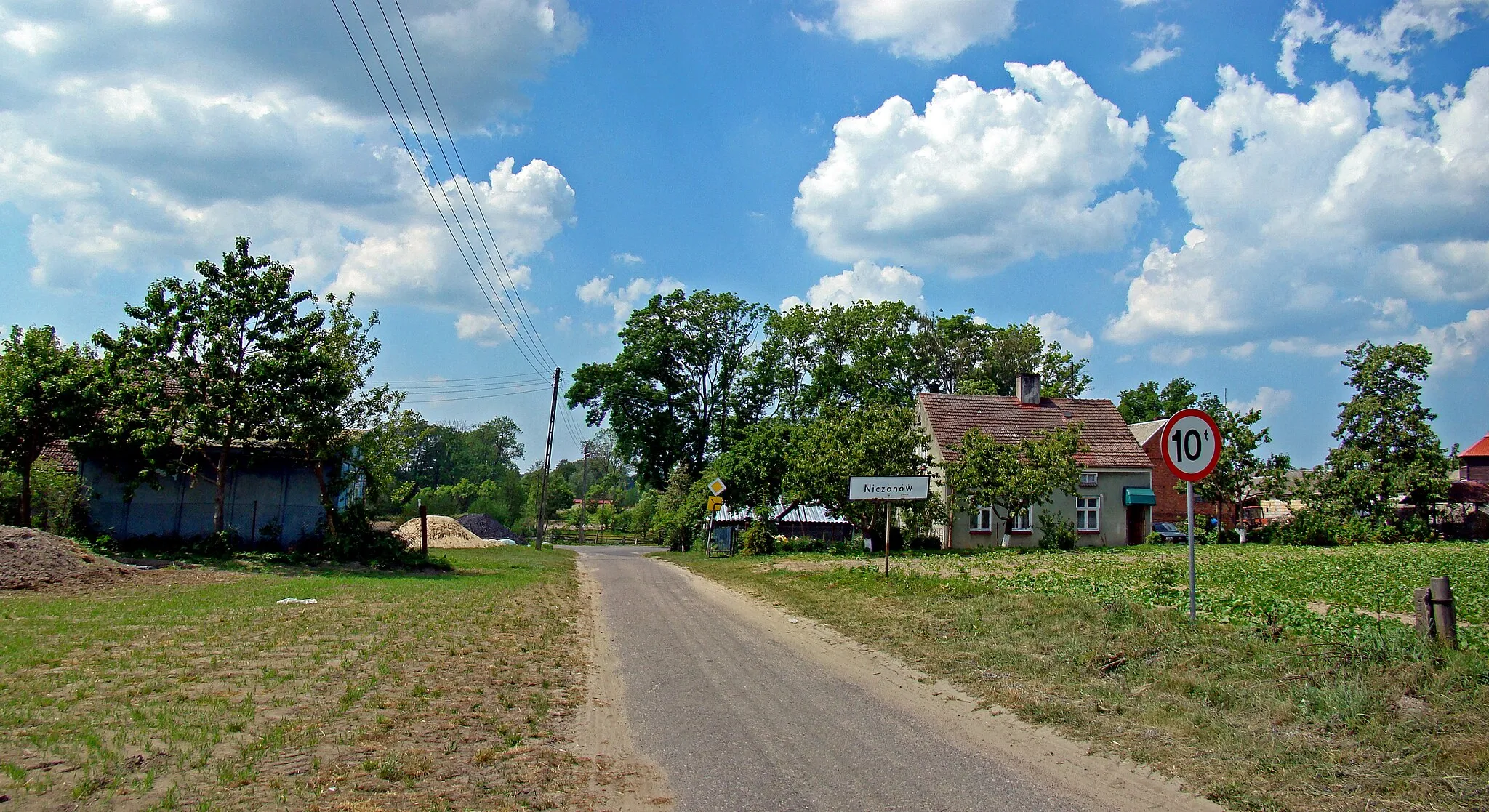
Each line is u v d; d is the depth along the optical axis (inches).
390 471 1122.7
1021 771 232.2
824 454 1507.1
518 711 291.0
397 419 1102.4
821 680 360.2
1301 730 257.0
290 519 1181.7
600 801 205.5
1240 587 725.3
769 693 332.8
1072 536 1540.4
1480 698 262.1
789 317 2385.6
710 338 2369.6
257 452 1093.1
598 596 725.3
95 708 263.0
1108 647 376.2
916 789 217.6
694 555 1660.9
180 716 255.8
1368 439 1824.6
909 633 472.7
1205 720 270.7
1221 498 1918.1
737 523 1993.1
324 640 407.2
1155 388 3538.4
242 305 968.9
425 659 372.5
